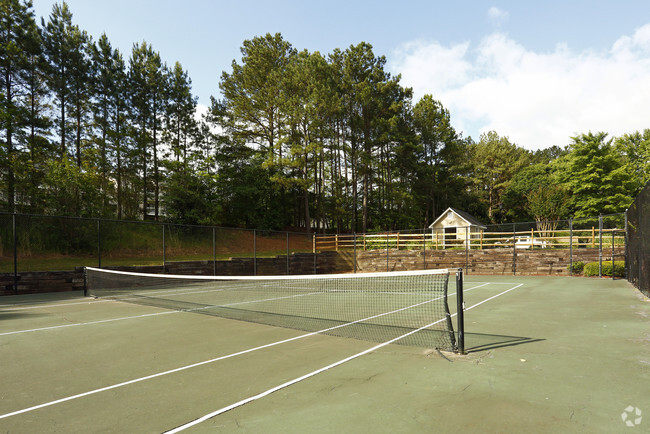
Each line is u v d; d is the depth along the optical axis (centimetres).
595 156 3844
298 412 315
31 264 1702
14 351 546
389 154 4394
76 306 1026
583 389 355
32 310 955
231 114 3838
